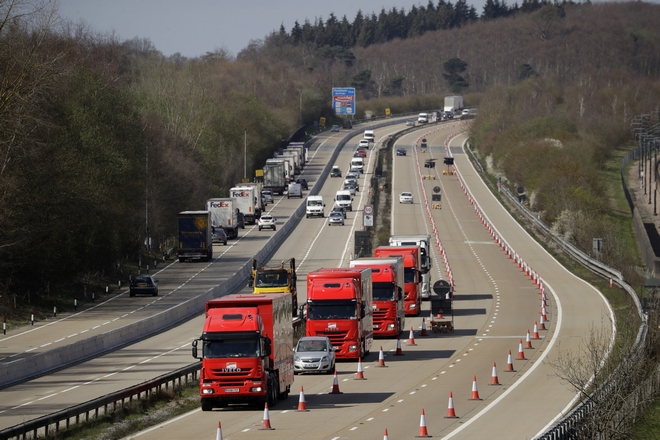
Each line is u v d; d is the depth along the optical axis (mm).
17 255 125250
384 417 56250
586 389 58094
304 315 99562
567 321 104000
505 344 89500
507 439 49562
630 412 53406
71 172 133125
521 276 146625
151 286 134750
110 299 133250
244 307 59625
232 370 57969
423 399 62719
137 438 50875
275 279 103000
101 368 80250
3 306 114812
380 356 79188
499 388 66750
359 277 82438
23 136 117750
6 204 119938
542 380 69750
